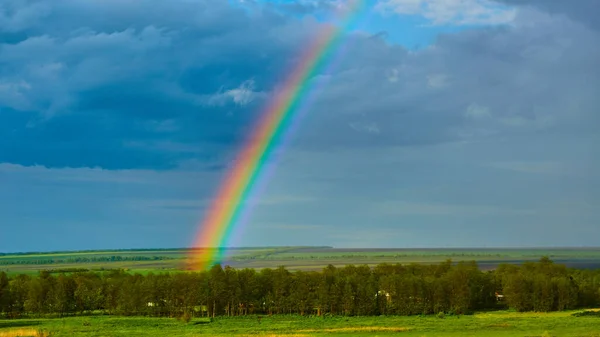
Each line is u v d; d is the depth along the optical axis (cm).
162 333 14600
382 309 19312
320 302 19150
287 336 13650
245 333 14400
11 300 19200
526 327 15162
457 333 14075
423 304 19350
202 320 17688
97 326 16400
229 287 19500
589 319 16962
